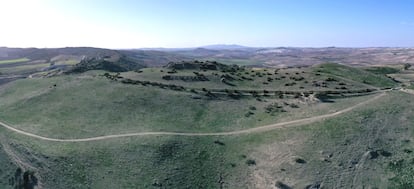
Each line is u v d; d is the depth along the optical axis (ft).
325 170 175.83
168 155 200.64
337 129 215.10
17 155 205.46
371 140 200.64
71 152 203.82
